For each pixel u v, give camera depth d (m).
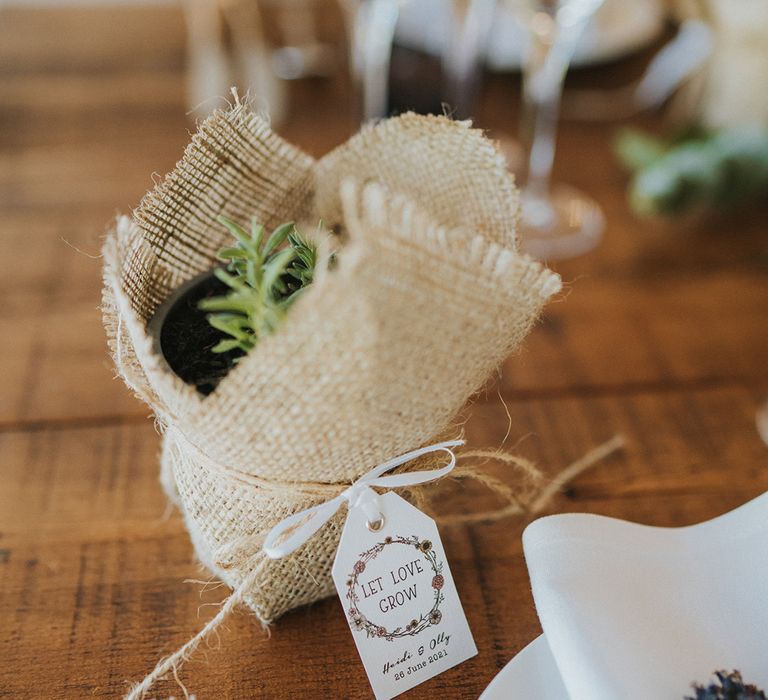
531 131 0.51
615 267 0.45
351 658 0.27
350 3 0.57
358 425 0.22
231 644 0.27
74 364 0.37
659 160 0.48
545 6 0.45
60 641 0.27
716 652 0.24
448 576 0.26
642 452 0.34
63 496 0.32
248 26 0.64
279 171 0.28
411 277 0.21
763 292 0.44
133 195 0.48
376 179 0.28
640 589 0.25
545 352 0.39
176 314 0.26
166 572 0.30
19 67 0.62
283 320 0.22
